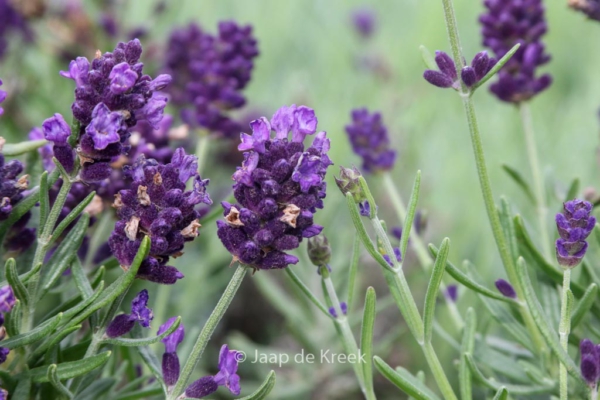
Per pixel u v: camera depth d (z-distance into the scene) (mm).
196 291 494
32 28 609
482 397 426
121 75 329
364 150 436
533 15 414
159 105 339
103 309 344
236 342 483
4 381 338
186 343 403
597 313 381
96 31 612
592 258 408
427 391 371
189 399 336
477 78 358
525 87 415
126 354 389
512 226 378
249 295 579
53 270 350
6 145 366
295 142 333
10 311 331
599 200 397
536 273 388
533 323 372
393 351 530
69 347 350
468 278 365
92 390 367
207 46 458
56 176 344
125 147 336
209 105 448
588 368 342
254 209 333
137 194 333
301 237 336
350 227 589
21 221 360
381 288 581
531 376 377
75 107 332
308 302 495
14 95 545
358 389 500
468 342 377
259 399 337
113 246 337
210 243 513
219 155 595
